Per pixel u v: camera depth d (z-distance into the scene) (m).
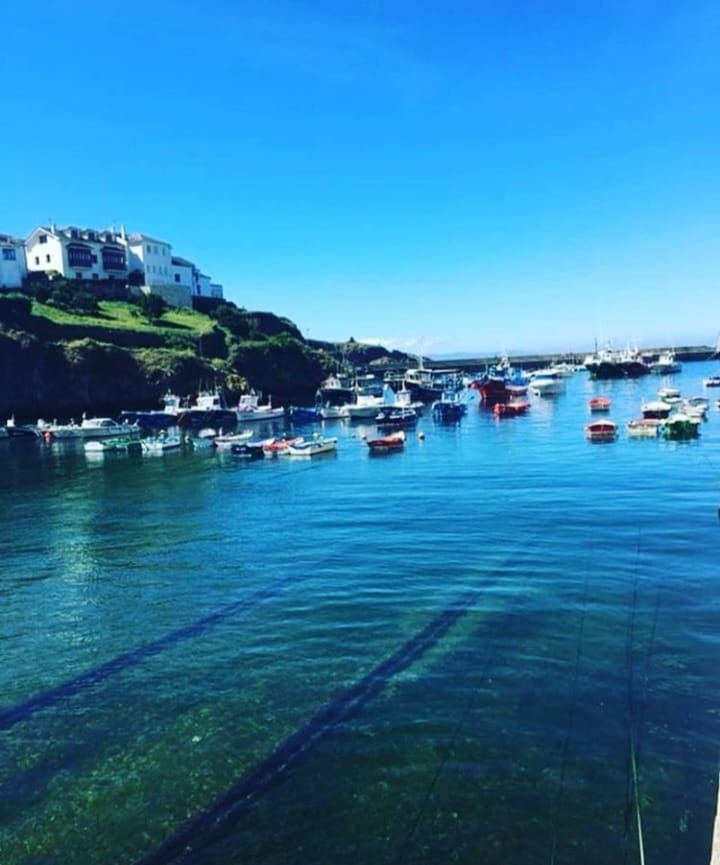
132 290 130.88
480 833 9.83
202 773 11.78
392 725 12.82
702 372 156.12
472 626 17.39
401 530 28.67
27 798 11.35
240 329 137.38
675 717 12.51
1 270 112.06
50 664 16.88
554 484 37.28
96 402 98.88
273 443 61.44
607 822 9.88
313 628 18.08
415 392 116.69
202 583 23.06
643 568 21.23
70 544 29.95
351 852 9.66
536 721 12.64
